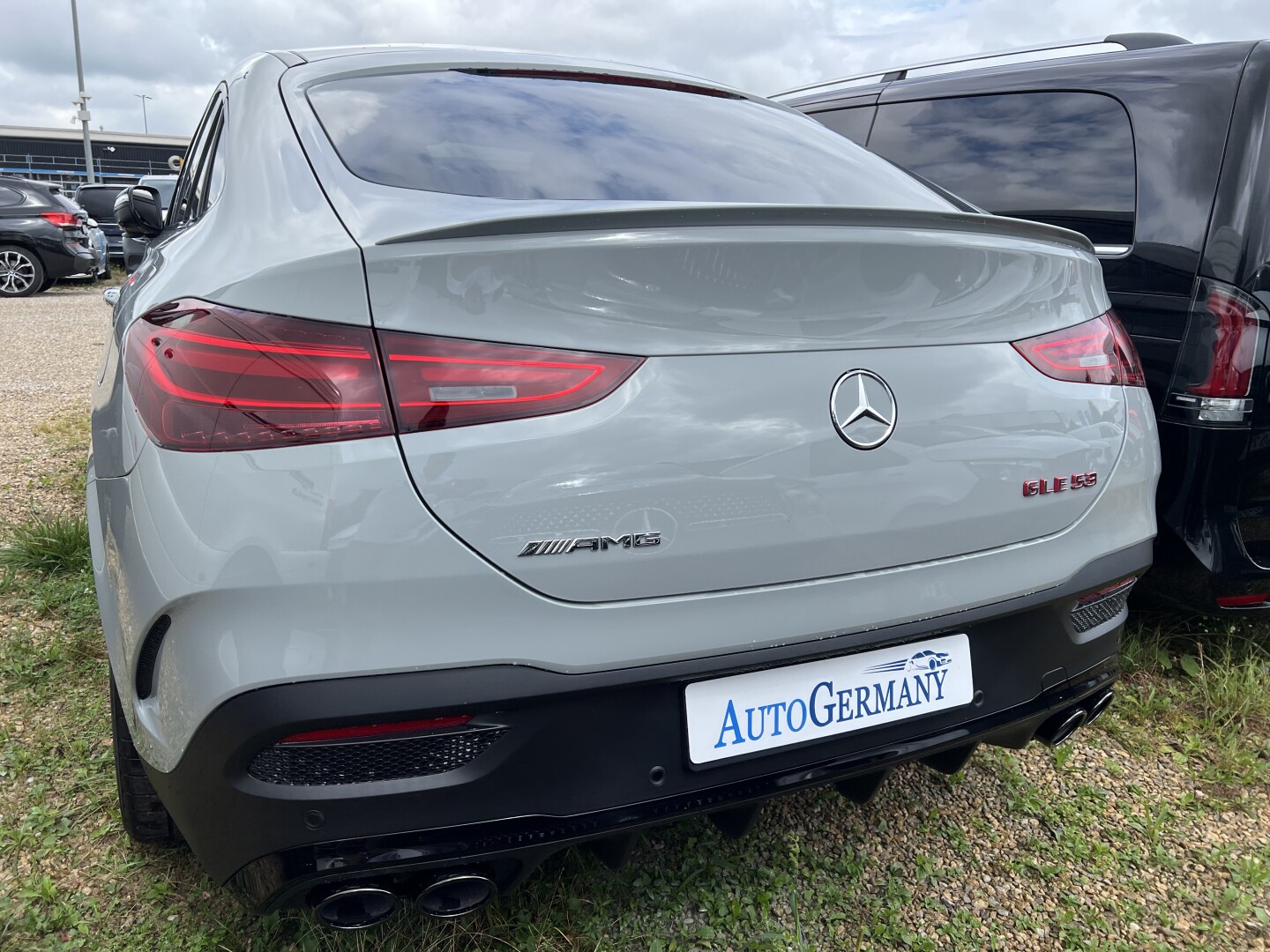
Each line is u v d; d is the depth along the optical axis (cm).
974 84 352
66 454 468
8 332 944
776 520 144
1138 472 185
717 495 140
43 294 1365
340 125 177
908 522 155
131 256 506
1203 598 271
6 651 269
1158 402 271
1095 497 177
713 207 138
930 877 200
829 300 147
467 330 130
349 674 127
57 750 227
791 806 222
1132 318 278
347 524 125
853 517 150
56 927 176
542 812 139
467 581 129
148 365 140
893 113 380
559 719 137
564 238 133
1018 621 173
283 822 132
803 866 202
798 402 144
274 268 132
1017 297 168
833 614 152
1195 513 266
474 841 136
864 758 159
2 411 572
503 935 176
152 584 133
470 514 128
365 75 198
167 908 181
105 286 1511
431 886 136
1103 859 208
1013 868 204
